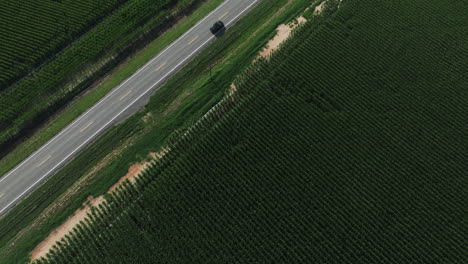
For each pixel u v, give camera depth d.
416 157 46.84
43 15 58.97
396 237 42.84
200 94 52.38
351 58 53.19
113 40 56.84
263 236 42.69
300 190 44.81
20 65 55.06
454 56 53.25
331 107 49.81
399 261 41.88
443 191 45.03
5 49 56.38
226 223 43.19
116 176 47.12
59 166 48.28
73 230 43.91
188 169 46.22
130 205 44.47
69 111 51.91
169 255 41.75
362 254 42.19
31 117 51.16
